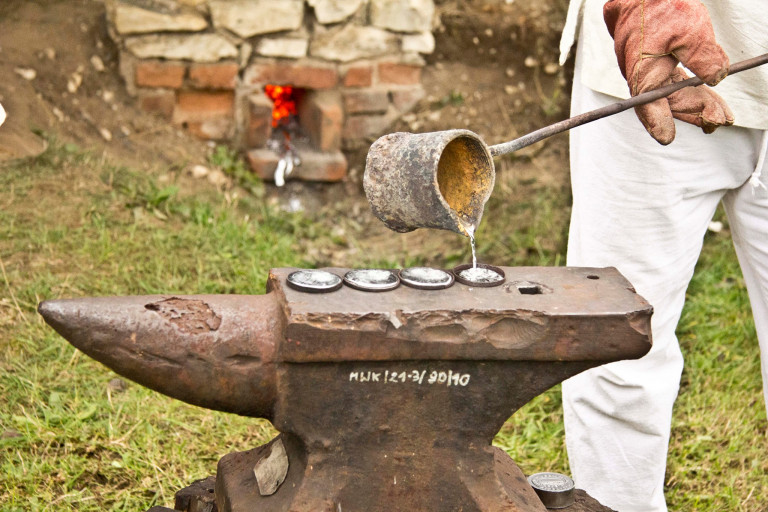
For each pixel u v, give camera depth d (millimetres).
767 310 2789
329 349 1910
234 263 4480
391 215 1983
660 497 2951
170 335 1906
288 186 5594
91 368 3586
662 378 2799
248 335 1938
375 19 5578
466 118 5723
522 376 2051
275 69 5527
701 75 2135
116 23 5238
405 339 1931
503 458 2428
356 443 2035
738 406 3814
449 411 2055
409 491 2076
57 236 4227
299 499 2012
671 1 2158
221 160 5383
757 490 3350
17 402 3320
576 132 2816
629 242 2697
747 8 2455
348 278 2061
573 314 1977
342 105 5672
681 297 2803
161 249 4395
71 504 2922
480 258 5023
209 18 5340
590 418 2838
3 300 3783
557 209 5238
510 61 5793
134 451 3168
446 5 5781
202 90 5453
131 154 5125
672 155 2586
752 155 2643
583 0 2689
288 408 1980
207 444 3299
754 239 2734
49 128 4906
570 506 2447
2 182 4441
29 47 5098
